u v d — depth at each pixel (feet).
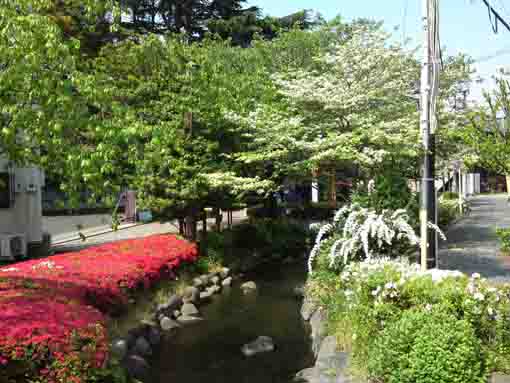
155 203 34.83
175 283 32.24
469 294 16.01
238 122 37.42
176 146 34.76
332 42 51.75
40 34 14.85
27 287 19.61
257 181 38.01
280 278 41.60
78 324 14.46
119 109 16.56
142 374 20.97
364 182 33.01
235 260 43.50
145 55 37.50
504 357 15.46
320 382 17.35
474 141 31.55
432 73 21.40
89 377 13.43
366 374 16.21
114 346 20.18
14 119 14.62
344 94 35.06
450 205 63.31
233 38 82.02
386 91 38.32
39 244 45.70
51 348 13.09
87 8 17.99
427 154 21.59
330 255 25.80
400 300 16.92
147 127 16.92
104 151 15.28
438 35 21.39
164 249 32.48
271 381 20.59
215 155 39.09
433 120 21.56
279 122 36.81
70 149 15.07
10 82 14.42
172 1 82.84
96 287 21.65
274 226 54.13
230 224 52.29
